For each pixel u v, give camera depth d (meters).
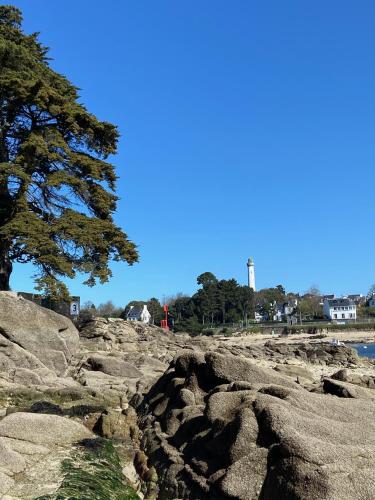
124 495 6.70
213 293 108.62
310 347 30.20
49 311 17.80
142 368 18.33
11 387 12.66
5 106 23.47
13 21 26.59
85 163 24.02
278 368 15.92
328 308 122.19
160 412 9.23
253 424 6.08
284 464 5.27
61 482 6.71
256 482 5.54
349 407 6.97
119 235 23.92
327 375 17.23
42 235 21.16
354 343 77.88
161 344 28.50
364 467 5.19
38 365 15.91
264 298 140.88
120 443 8.86
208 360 8.99
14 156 23.77
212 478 5.92
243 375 8.69
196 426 7.41
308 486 4.96
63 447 8.15
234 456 5.89
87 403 11.28
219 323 110.62
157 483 6.84
